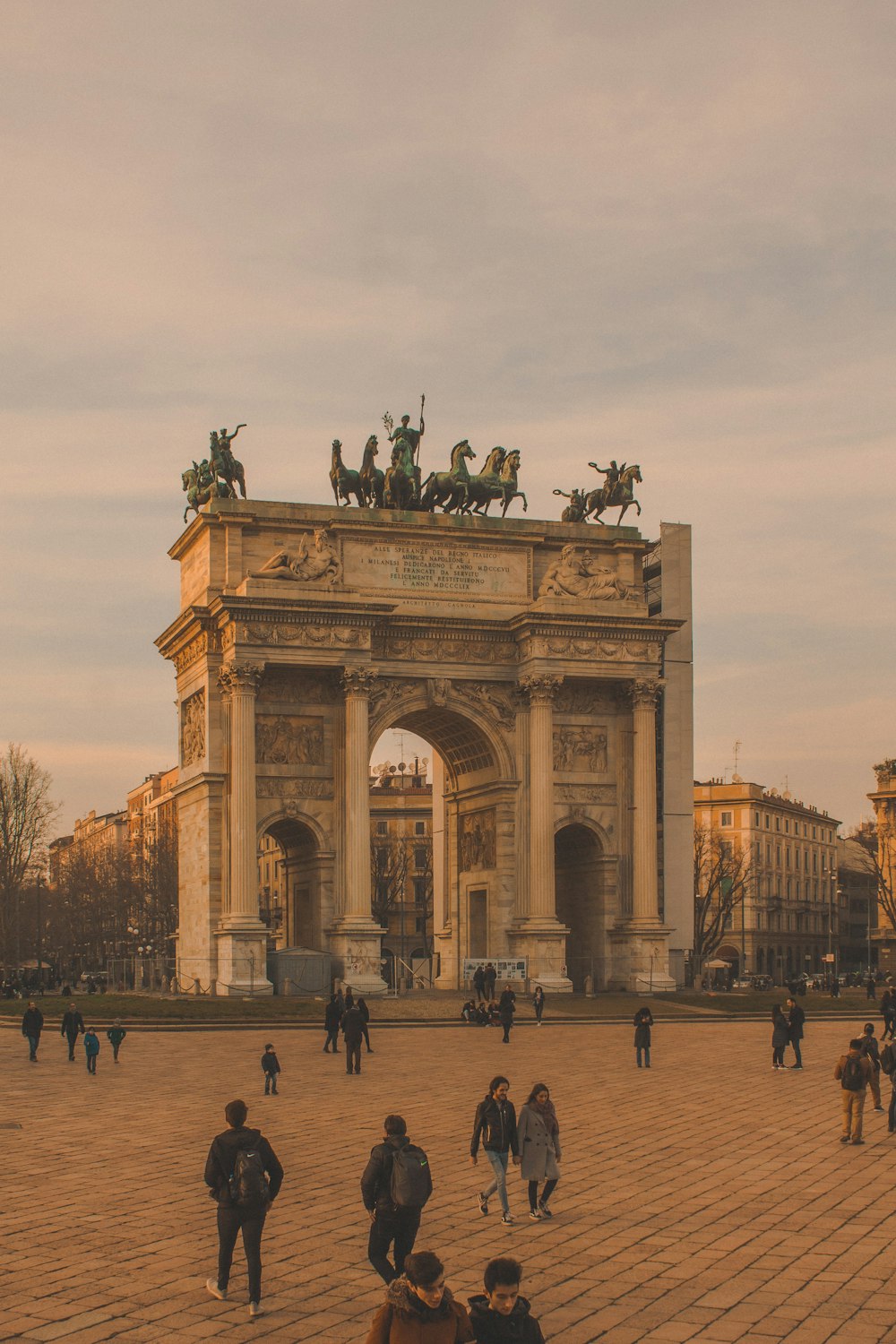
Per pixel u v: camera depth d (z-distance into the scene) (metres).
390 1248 32.50
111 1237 33.75
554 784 118.94
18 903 176.62
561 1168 41.88
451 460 124.62
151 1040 83.69
